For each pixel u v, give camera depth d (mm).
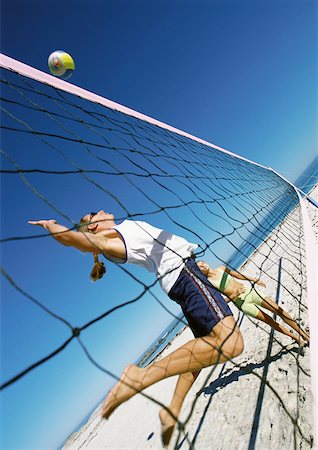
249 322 4898
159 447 3742
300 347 2895
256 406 2689
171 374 1833
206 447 2709
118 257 2148
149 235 2232
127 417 6887
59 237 1844
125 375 1787
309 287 2758
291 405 2367
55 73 4219
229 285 3041
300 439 2004
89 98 4863
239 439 2475
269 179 10719
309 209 9086
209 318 1970
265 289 5680
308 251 3369
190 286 2086
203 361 1876
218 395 3398
